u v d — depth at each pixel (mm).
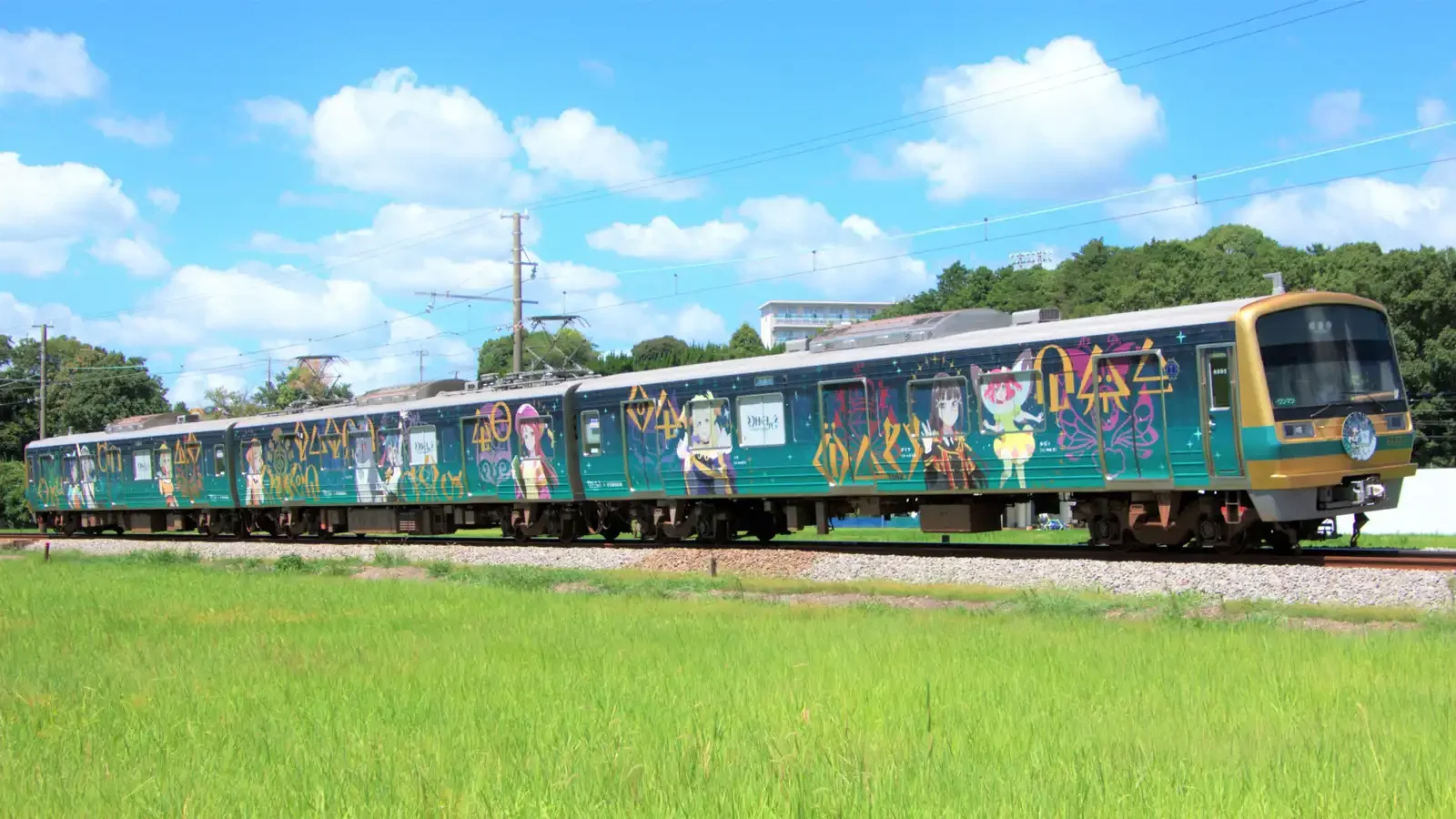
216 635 15070
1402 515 34656
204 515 39562
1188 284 56031
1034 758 7453
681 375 24875
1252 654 10977
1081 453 18672
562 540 28688
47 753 8781
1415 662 10266
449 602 18188
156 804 7227
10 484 61438
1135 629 12961
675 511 26078
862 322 23453
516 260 38531
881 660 11219
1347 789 6559
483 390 30422
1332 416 17234
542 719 9148
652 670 11180
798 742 8016
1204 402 17375
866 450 21484
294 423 34688
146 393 72438
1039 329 19656
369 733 8898
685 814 6539
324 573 25312
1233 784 6684
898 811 6453
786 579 19703
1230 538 18203
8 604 19891
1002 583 17781
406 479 31047
